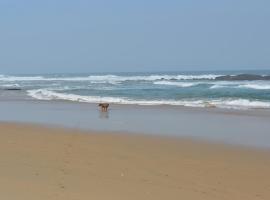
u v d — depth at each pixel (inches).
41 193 272.7
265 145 458.9
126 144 454.9
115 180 306.3
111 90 1699.1
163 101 1141.7
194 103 1070.4
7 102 1226.0
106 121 697.6
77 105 1065.5
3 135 509.4
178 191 283.7
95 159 372.8
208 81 2208.4
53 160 365.4
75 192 276.5
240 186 297.6
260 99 1123.3
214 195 277.3
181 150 425.7
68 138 487.8
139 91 1590.8
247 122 685.3
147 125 642.8
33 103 1161.4
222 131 574.9
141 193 277.7
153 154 400.8
